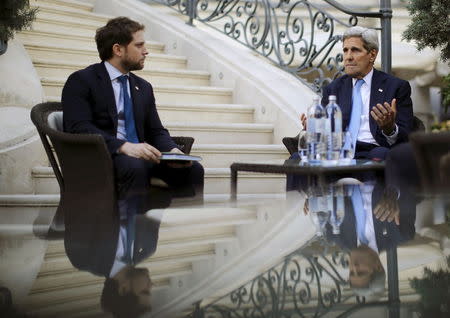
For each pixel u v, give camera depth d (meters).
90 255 0.91
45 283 0.71
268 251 0.89
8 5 4.39
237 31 6.45
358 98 3.95
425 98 7.37
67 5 6.99
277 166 2.93
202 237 1.07
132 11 7.19
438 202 1.54
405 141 3.76
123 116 3.60
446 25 4.82
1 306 0.61
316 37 7.68
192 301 0.60
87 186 3.08
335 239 1.00
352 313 0.56
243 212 1.53
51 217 1.77
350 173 3.14
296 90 5.53
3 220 1.71
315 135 3.03
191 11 6.92
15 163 4.04
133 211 1.70
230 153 4.85
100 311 0.58
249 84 5.73
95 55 5.86
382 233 1.06
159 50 6.80
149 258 0.86
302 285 0.66
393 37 7.64
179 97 5.73
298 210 1.53
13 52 4.71
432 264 0.76
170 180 3.58
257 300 0.61
